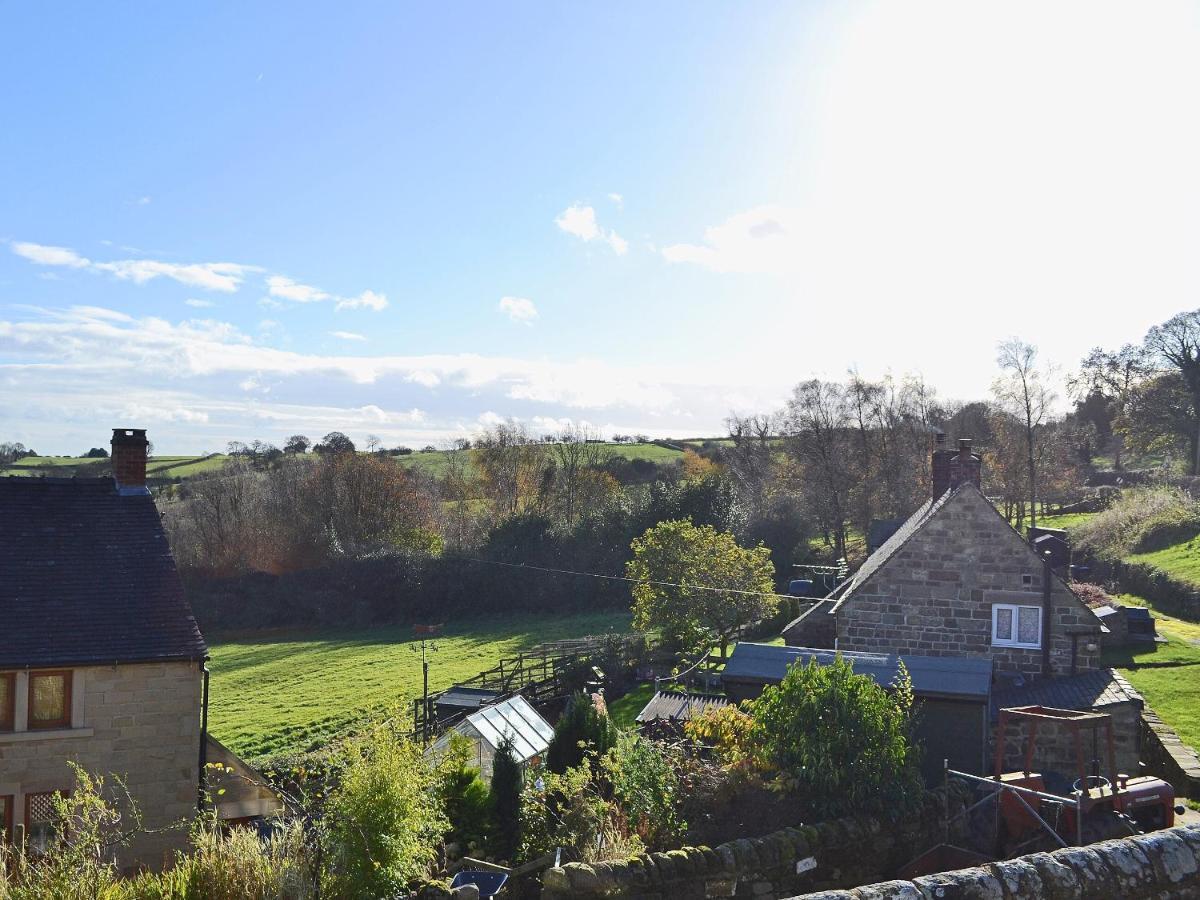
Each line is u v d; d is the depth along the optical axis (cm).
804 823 1523
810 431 6538
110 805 1766
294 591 6281
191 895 1166
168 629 1884
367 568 6334
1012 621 2542
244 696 4459
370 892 1248
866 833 1512
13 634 1777
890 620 2630
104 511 2109
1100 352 8188
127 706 1814
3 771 1720
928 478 6353
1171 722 2292
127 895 1146
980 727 2117
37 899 1077
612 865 1270
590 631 5325
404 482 7250
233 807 1898
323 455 7625
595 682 3647
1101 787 1684
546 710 3544
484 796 1689
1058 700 2236
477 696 3378
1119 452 7981
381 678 4631
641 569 4297
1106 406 8244
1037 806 1653
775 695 1667
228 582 6419
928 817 1620
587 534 6334
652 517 6156
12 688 1752
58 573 1931
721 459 8431
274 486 7225
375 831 1273
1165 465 6819
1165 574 4056
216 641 5909
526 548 6331
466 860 1489
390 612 6231
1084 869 719
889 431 6650
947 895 680
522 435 8181
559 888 1237
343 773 1395
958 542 2584
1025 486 6259
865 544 6328
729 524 6091
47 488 2111
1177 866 743
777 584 5791
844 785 1562
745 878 1355
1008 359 6041
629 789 1551
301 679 4738
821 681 1645
